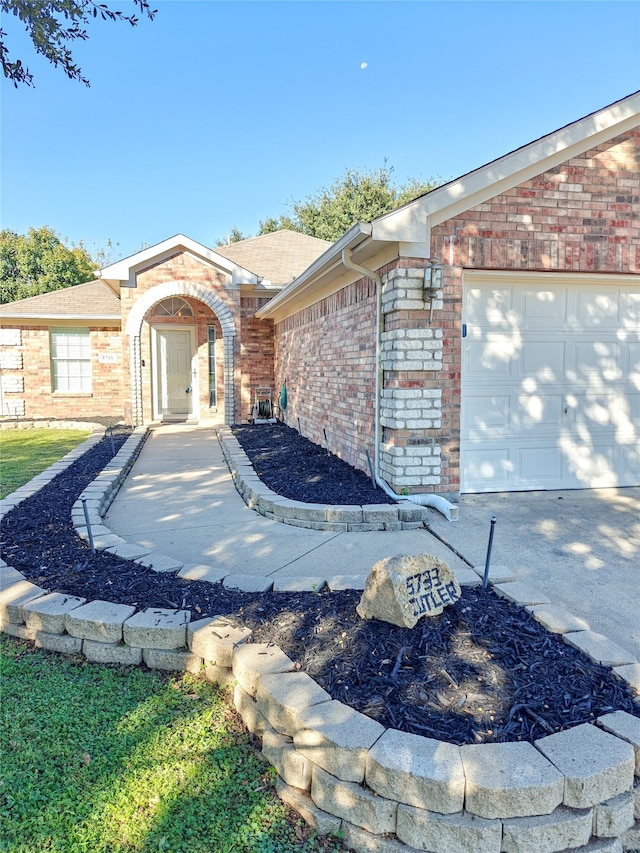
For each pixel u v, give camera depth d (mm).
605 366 6902
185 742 2740
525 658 2920
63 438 12922
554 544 5074
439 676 2750
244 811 2357
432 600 3281
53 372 16703
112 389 16844
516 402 6711
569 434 6871
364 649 2990
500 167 5941
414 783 2115
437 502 5941
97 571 4250
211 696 3082
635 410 7016
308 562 4789
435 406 6156
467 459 6664
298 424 12586
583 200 6242
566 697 2605
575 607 3830
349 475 7609
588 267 6305
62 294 17500
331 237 31391
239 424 14633
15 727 2826
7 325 16141
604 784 2111
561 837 2057
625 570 4488
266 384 15805
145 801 2389
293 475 7719
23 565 4395
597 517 5855
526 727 2402
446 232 6051
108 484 7078
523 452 6785
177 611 3541
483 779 2068
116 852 2156
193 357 16141
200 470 9102
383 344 6547
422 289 6000
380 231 5809
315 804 2344
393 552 5000
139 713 2945
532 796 2051
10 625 3734
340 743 2271
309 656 2984
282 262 16938
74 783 2477
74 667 3371
